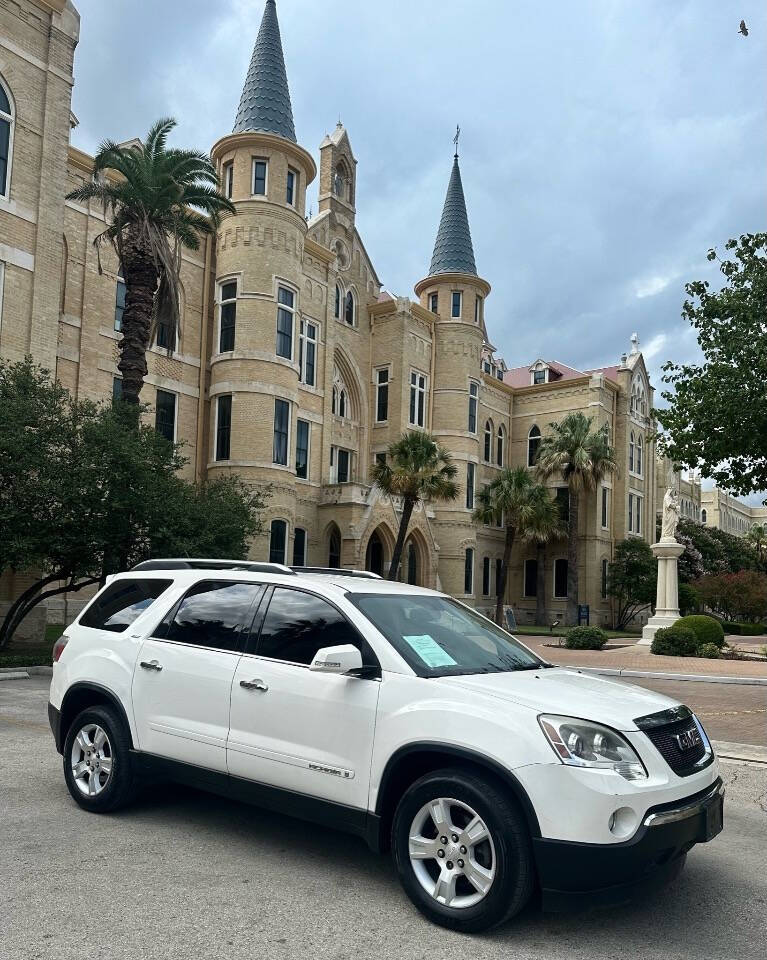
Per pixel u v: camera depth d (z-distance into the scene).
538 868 3.84
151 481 15.57
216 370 28.91
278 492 28.30
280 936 3.90
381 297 43.38
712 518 98.25
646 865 3.89
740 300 14.16
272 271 28.91
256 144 29.14
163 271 20.80
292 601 5.19
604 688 4.84
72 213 25.12
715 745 9.53
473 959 3.73
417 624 5.12
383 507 33.28
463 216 42.19
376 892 4.50
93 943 3.75
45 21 20.33
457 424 40.03
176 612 5.73
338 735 4.55
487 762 4.02
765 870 5.14
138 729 5.59
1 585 18.86
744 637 35.22
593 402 46.84
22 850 4.98
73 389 24.77
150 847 5.10
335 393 37.00
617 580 46.25
